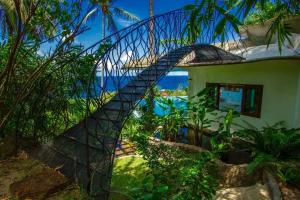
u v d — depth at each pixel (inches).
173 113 270.5
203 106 265.4
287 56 179.3
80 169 121.6
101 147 127.2
